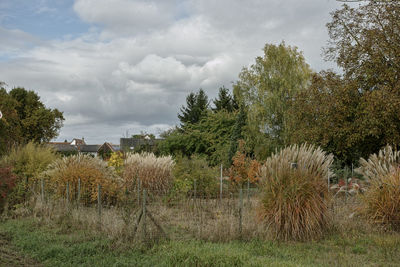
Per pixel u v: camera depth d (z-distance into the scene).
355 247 7.20
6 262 6.32
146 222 8.16
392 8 16.88
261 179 8.60
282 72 30.61
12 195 11.81
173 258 6.17
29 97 46.78
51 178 13.11
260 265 5.81
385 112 15.30
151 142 33.53
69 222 9.33
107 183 12.39
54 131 48.12
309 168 8.49
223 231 8.06
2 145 27.36
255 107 30.28
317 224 8.02
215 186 15.59
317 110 18.75
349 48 18.50
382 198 8.73
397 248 7.20
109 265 6.16
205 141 32.56
